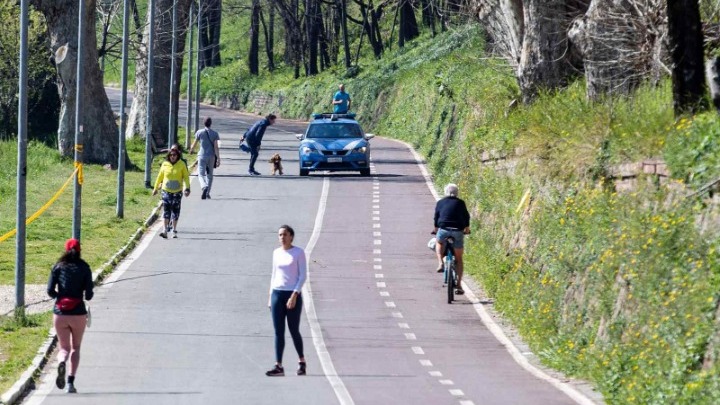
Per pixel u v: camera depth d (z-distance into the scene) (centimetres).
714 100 4197
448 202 5731
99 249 6656
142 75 13600
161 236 7156
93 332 4647
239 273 6119
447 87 12481
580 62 7688
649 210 4059
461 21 15388
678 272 3550
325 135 10519
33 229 7250
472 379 3919
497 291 5647
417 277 6200
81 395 3547
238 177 10262
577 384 3831
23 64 4812
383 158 12225
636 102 5181
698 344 3203
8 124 13562
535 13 7675
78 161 6319
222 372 3972
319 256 6725
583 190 4981
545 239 5241
